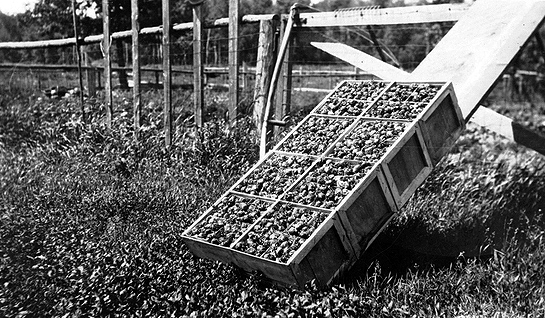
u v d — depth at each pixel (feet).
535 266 19.04
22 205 25.04
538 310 16.69
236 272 18.86
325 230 17.90
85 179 28.37
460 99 22.86
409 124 20.47
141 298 18.04
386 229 22.24
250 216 19.85
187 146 30.71
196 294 17.43
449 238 22.07
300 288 17.48
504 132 26.71
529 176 27.68
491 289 17.94
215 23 33.30
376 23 28.22
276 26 31.76
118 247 20.49
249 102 37.14
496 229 23.03
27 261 20.18
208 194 25.13
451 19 26.53
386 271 20.12
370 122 21.74
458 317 16.49
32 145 38.88
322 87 70.90
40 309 18.06
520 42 22.95
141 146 32.22
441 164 29.14
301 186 20.10
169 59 34.40
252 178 21.77
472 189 26.37
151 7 56.08
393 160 19.76
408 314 16.20
